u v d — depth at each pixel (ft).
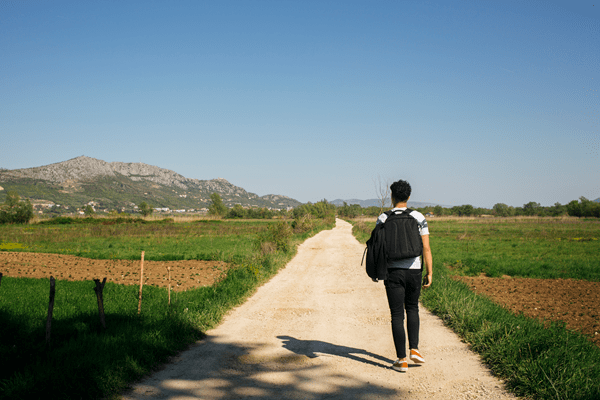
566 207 330.75
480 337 17.24
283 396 11.84
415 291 14.35
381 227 14.23
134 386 12.80
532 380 12.15
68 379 11.86
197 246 90.22
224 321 23.15
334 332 20.42
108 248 87.35
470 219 286.05
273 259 51.37
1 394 10.97
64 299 26.71
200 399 11.64
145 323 19.65
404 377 13.61
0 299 26.18
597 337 20.33
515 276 47.55
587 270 51.19
